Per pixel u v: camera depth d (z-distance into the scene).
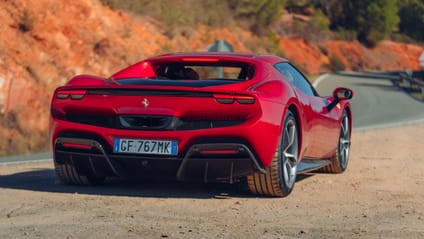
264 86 16.59
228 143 15.69
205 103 15.78
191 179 16.38
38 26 59.91
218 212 14.83
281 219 14.20
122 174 16.72
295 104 17.38
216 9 106.56
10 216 14.15
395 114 72.38
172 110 15.94
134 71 18.28
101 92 16.44
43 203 15.62
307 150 19.06
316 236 12.52
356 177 21.81
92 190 17.61
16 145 47.97
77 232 12.55
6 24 57.59
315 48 169.75
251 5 124.44
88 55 63.88
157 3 84.56
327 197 17.28
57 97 16.97
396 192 18.38
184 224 13.44
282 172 16.59
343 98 21.30
